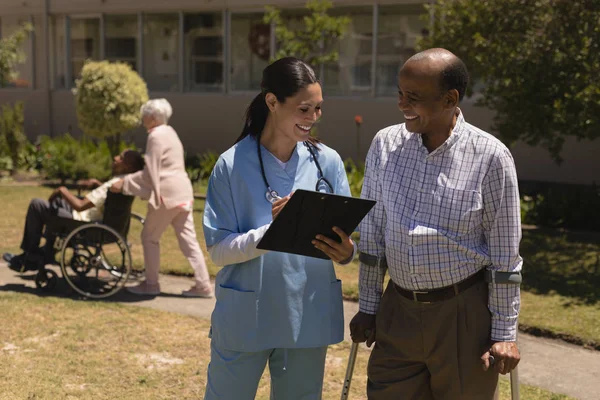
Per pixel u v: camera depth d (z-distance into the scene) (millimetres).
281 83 2514
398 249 2658
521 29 7684
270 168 2656
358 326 2930
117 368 4531
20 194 11367
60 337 5059
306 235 2463
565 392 4309
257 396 4160
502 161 2545
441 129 2596
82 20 15992
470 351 2654
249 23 14008
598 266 7125
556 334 5203
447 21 8242
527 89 7488
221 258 2621
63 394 4113
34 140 16734
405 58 12383
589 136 7500
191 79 14867
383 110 12562
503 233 2586
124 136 15211
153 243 6176
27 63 16750
